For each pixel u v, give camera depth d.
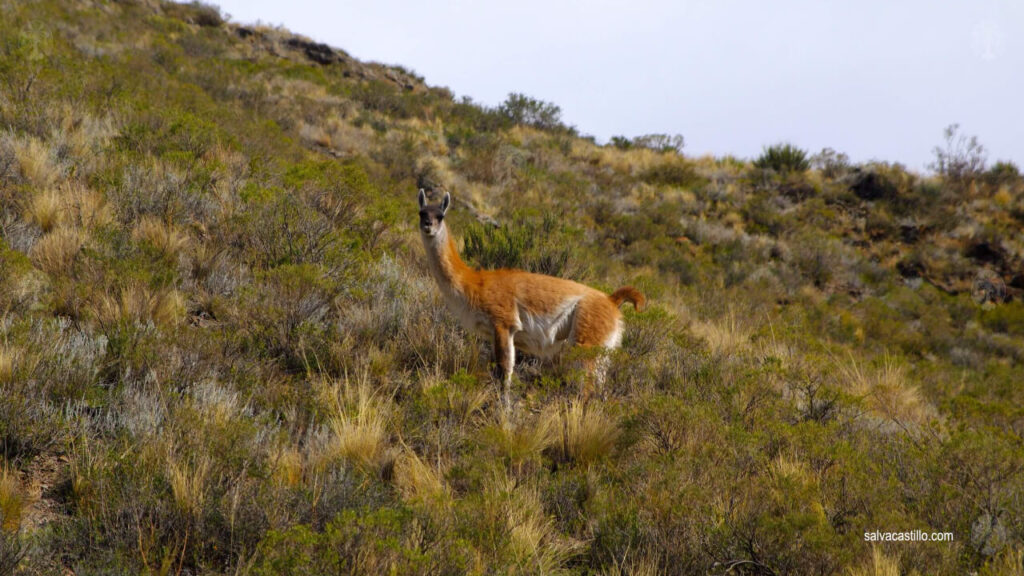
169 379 12.30
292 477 10.58
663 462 11.45
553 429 13.11
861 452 12.02
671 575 9.62
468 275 14.89
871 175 64.38
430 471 11.38
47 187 19.00
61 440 10.45
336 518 8.51
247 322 15.27
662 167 64.31
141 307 14.54
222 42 71.12
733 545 9.70
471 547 8.75
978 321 49.62
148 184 20.42
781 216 57.53
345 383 14.03
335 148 45.97
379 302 17.36
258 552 8.44
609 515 10.19
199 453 9.99
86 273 15.09
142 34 61.53
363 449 11.53
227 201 21.56
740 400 14.46
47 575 7.83
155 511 8.98
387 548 8.23
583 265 24.14
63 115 24.81
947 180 66.00
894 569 8.84
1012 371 40.09
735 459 11.80
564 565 9.78
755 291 42.31
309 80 64.31
